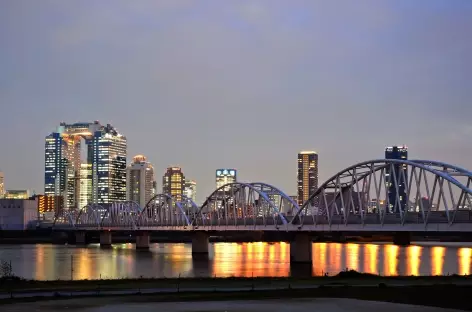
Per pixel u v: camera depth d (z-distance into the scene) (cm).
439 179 12400
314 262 18650
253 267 16850
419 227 12781
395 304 7669
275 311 7144
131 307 7450
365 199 14550
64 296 8538
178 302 7906
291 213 19075
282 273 14750
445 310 7212
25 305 7631
